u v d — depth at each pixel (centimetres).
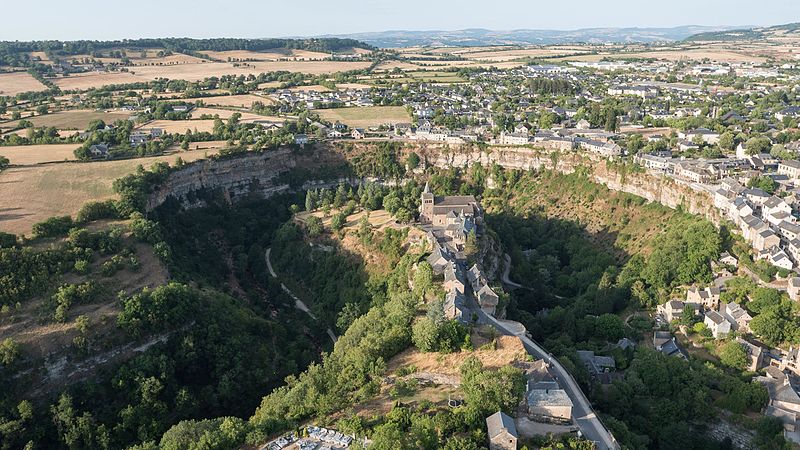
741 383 19038
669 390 19362
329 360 18688
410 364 17938
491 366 17162
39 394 19188
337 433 14638
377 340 18562
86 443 18425
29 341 19725
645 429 18162
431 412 15012
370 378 17175
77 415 19000
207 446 14675
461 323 19288
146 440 18562
